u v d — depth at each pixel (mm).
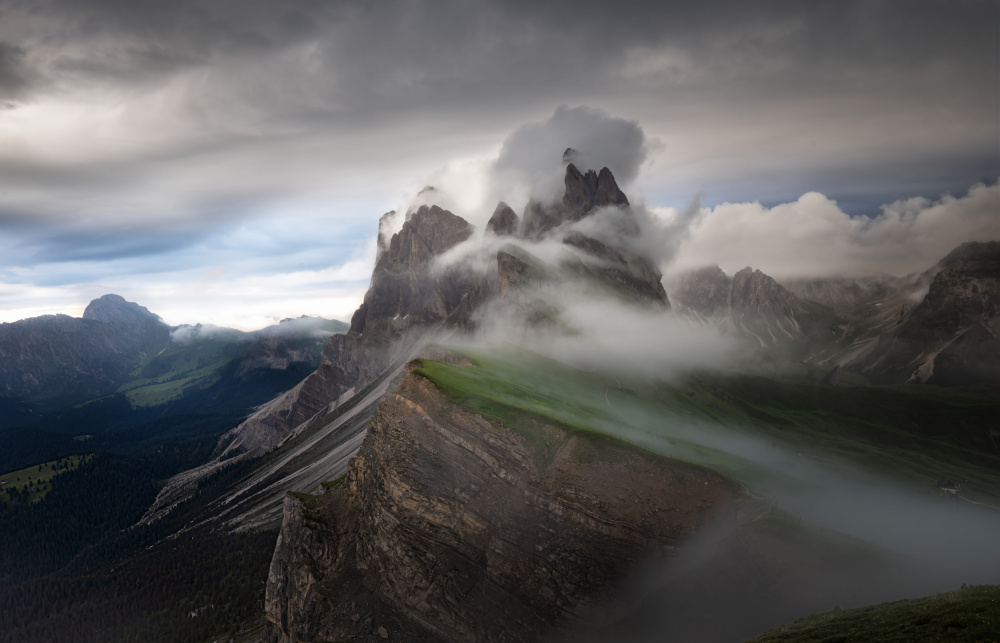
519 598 95500
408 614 102875
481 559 101125
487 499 103125
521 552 97312
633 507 93750
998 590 55188
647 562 90312
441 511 105250
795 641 59375
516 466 102625
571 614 90750
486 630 95750
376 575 110125
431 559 104125
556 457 101438
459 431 108875
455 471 106812
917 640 50438
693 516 91562
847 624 59312
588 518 94438
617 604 89000
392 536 108812
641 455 98312
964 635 48031
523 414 108875
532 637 92188
